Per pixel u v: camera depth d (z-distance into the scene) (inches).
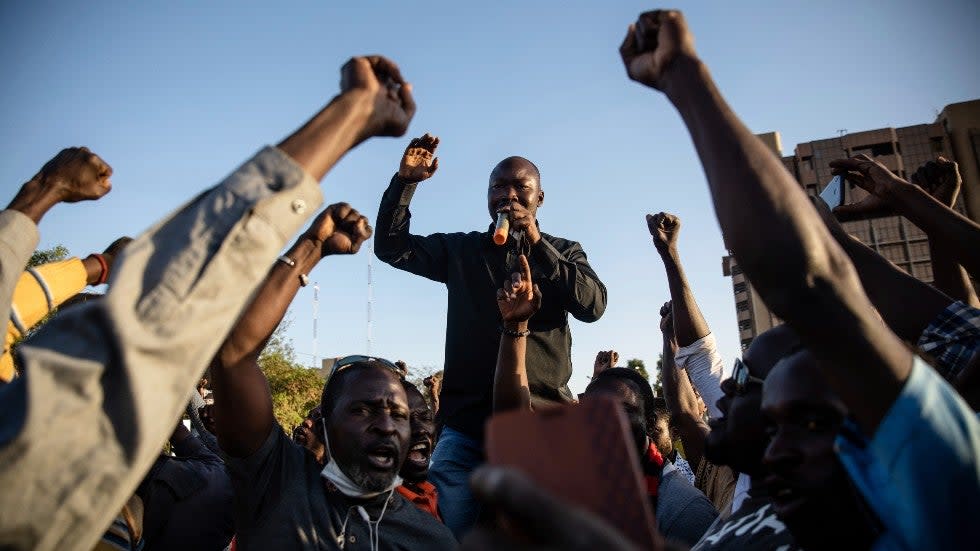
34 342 53.7
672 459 212.7
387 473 109.1
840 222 114.1
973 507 45.8
